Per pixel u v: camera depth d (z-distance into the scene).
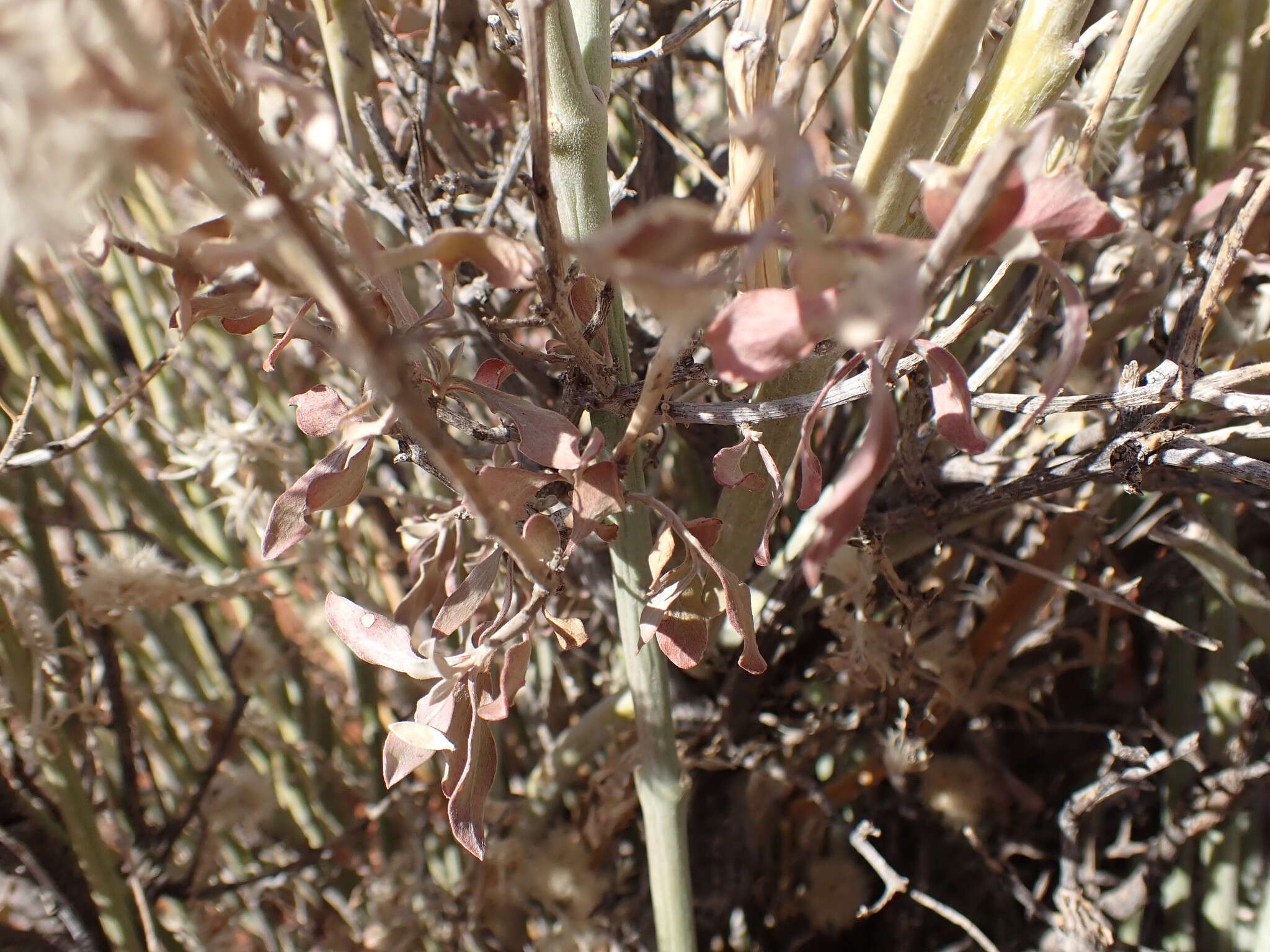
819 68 0.20
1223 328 0.15
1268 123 0.18
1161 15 0.13
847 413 0.19
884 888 0.22
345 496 0.09
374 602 0.21
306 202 0.06
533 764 0.24
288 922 0.24
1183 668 0.20
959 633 0.21
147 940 0.18
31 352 0.22
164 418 0.22
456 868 0.23
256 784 0.20
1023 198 0.05
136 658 0.23
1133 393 0.10
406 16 0.17
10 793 0.17
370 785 0.23
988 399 0.11
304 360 0.21
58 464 0.22
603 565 0.18
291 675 0.23
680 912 0.15
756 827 0.22
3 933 0.19
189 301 0.08
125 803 0.20
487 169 0.18
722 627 0.18
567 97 0.11
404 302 0.09
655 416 0.10
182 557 0.22
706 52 0.20
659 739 0.14
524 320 0.12
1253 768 0.18
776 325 0.06
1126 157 0.20
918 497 0.14
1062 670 0.20
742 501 0.13
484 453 0.17
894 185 0.10
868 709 0.19
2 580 0.15
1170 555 0.20
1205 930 0.20
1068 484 0.13
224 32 0.06
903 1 0.18
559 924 0.21
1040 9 0.10
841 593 0.16
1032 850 0.20
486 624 0.11
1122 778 0.18
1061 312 0.19
